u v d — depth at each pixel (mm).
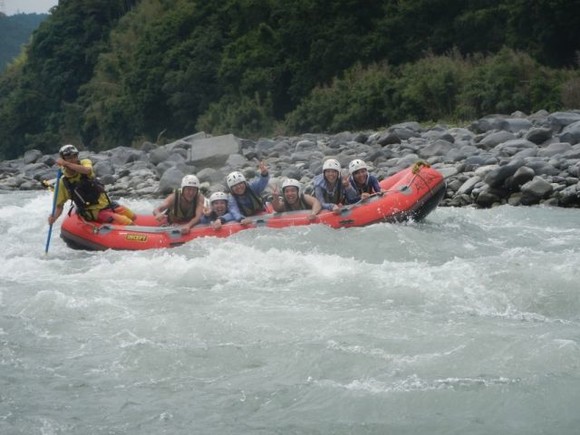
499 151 20781
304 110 42094
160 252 12406
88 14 73312
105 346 8070
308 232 12281
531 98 33125
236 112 45375
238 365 7461
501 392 6629
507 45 39000
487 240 12523
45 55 74188
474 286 9461
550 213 15250
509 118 27891
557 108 31875
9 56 163500
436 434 6086
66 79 71625
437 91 36031
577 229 13594
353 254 11508
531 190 16453
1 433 6293
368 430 6176
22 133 73375
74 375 7387
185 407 6676
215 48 51312
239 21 51188
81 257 12898
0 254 13727
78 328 8648
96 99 63844
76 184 13594
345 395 6727
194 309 9094
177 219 13406
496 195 16906
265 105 45750
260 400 6746
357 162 13820
